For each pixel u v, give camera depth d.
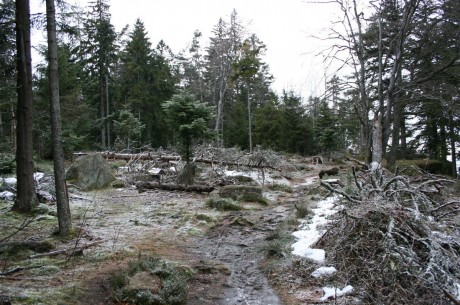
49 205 10.06
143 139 32.78
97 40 32.03
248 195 11.69
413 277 4.70
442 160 22.22
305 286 5.34
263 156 17.86
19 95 9.09
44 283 5.04
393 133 17.34
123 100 34.00
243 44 30.95
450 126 19.44
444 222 6.41
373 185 7.29
